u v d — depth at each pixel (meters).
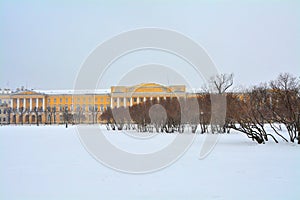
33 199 7.55
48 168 11.66
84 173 10.69
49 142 23.16
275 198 7.40
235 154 15.27
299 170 10.77
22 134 34.28
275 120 22.44
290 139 22.11
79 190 8.33
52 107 85.62
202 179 9.53
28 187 8.70
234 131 35.16
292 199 7.32
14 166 12.13
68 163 12.82
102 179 9.72
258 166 11.69
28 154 15.80
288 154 15.12
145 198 7.50
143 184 8.98
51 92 90.62
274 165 11.88
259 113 22.06
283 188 8.30
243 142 21.89
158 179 9.65
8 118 81.94
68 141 24.03
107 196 7.72
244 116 22.25
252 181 9.14
